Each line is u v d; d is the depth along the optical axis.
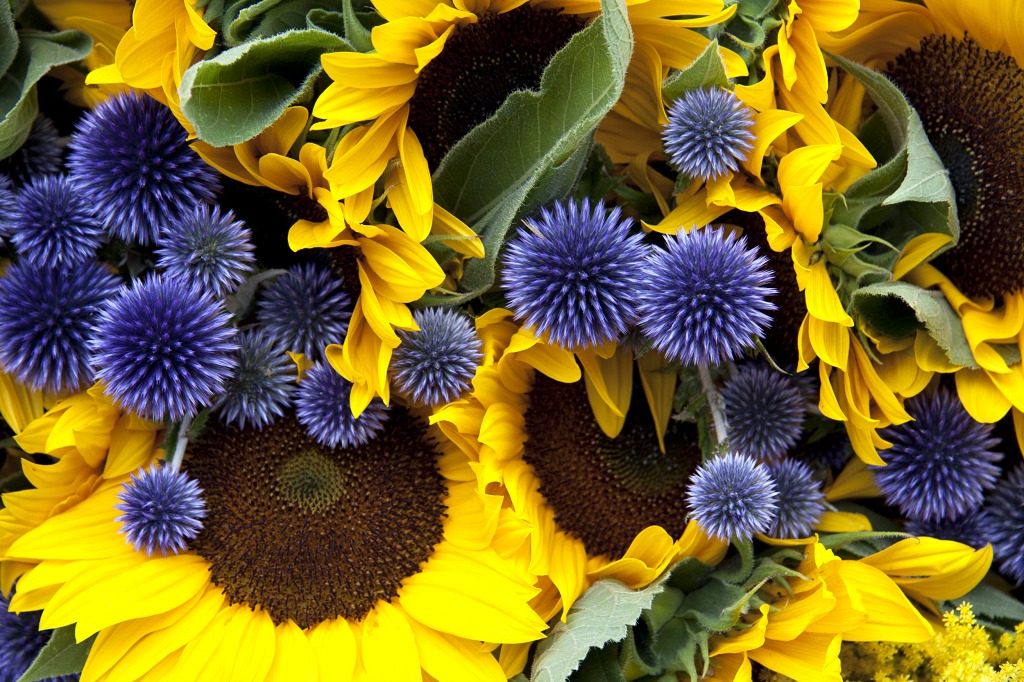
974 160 0.67
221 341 0.65
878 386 0.67
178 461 0.67
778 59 0.66
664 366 0.69
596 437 0.70
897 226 0.69
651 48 0.66
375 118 0.65
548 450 0.70
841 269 0.66
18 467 0.71
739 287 0.64
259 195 0.67
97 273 0.67
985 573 0.69
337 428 0.67
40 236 0.66
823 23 0.65
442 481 0.70
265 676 0.67
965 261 0.68
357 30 0.64
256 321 0.68
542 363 0.67
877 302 0.67
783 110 0.66
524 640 0.67
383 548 0.68
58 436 0.66
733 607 0.66
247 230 0.66
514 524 0.68
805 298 0.67
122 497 0.66
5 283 0.66
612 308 0.65
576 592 0.69
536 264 0.65
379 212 0.67
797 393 0.69
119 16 0.68
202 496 0.68
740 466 0.66
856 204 0.67
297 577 0.68
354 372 0.65
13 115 0.66
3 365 0.67
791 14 0.65
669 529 0.70
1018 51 0.66
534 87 0.66
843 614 0.67
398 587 0.68
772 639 0.68
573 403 0.70
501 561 0.68
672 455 0.70
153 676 0.67
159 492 0.66
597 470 0.70
